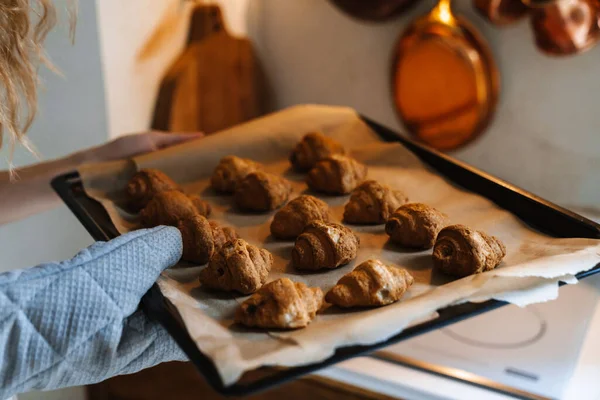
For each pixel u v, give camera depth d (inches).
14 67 34.5
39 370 26.2
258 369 25.6
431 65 51.3
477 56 49.5
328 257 32.9
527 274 29.6
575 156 49.6
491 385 40.8
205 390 51.4
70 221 51.4
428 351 43.6
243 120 59.9
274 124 44.6
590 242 32.8
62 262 27.7
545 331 44.1
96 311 26.9
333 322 28.9
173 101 52.9
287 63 61.6
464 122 51.4
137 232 30.1
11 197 40.1
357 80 57.7
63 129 49.1
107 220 37.1
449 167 40.4
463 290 29.2
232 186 39.9
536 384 40.6
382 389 43.2
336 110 46.0
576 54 47.0
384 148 42.7
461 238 31.9
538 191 51.7
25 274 26.7
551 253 32.8
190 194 40.3
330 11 57.1
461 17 50.3
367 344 26.9
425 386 41.8
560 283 30.0
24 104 46.5
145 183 38.0
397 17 52.6
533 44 48.6
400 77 53.2
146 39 51.2
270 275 32.8
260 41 62.4
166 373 52.2
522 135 51.0
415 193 39.2
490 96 50.3
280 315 28.0
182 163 41.4
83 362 26.9
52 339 26.3
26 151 48.1
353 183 39.7
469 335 44.5
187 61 53.2
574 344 42.9
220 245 33.6
